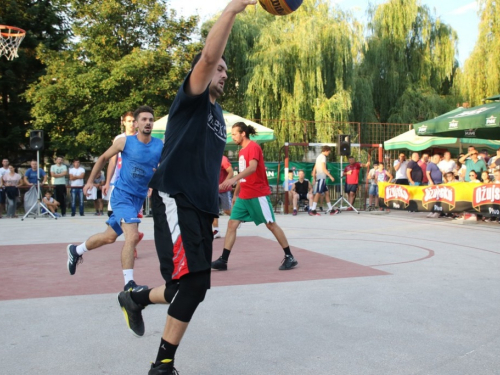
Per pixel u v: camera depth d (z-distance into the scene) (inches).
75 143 887.7
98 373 117.3
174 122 112.3
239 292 198.2
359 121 930.1
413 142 729.6
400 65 990.4
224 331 149.1
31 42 979.3
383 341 140.4
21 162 1040.8
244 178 241.6
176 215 109.1
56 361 124.9
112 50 887.7
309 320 160.2
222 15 97.3
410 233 400.8
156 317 164.7
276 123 881.5
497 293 197.2
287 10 115.6
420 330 150.4
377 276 229.6
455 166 603.2
